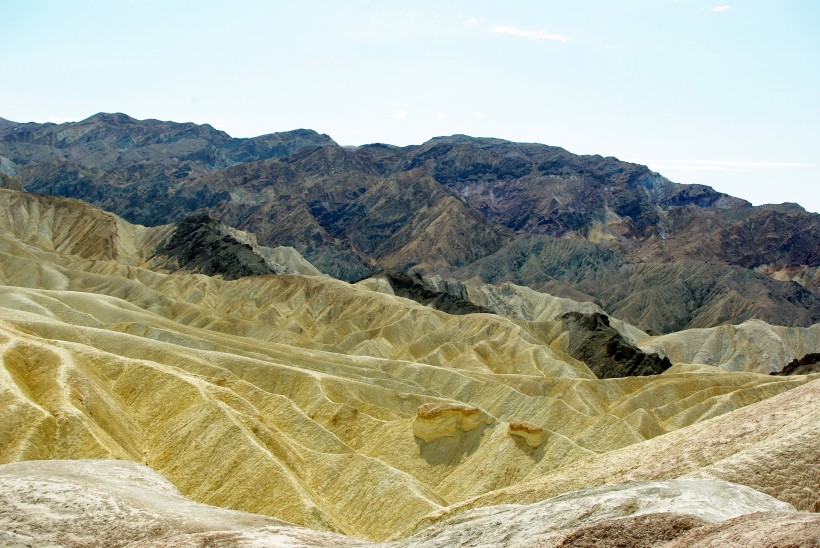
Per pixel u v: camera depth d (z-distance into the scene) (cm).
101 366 10231
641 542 2762
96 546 4244
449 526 4028
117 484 5325
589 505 3381
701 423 6378
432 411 9925
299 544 4066
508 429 9575
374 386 12125
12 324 11381
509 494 6172
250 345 14475
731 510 3142
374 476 8581
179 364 11456
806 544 2342
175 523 4462
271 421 10025
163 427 9069
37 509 4650
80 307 16262
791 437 4659
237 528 4459
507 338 19600
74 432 7725
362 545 4088
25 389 8550
